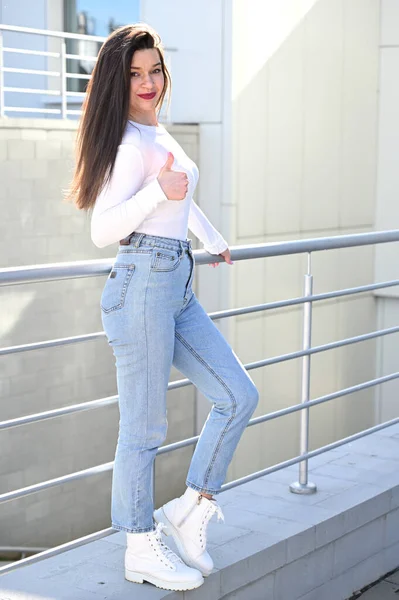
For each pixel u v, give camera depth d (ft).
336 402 36.58
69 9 37.93
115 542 9.27
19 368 28.60
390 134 36.01
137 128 7.46
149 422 7.87
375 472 11.68
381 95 36.09
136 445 7.92
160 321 7.56
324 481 11.31
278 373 33.68
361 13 34.86
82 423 30.83
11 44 38.52
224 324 31.63
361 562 10.69
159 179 7.10
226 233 31.04
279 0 31.58
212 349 8.00
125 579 8.36
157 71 7.56
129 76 7.36
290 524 9.81
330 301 35.55
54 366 29.50
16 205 27.50
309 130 33.40
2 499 8.09
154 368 7.69
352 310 36.65
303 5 32.42
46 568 8.63
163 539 9.21
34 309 28.58
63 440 30.32
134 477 7.98
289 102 32.48
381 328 37.83
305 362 10.83
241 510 10.25
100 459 31.63
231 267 31.27
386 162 36.27
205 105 31.30
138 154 7.30
